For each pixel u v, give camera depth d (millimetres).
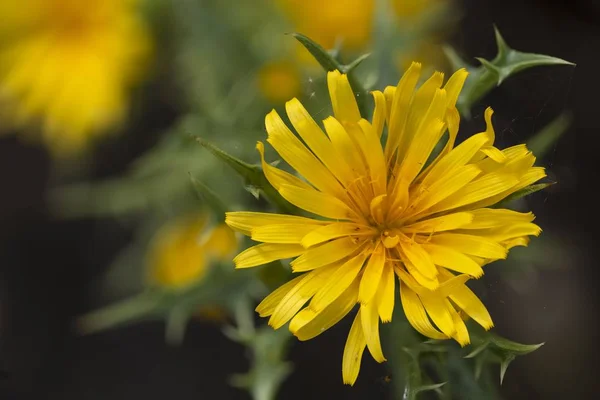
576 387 299
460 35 284
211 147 213
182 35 278
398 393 221
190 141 267
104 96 270
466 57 269
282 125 213
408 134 215
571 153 308
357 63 215
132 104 304
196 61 281
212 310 266
